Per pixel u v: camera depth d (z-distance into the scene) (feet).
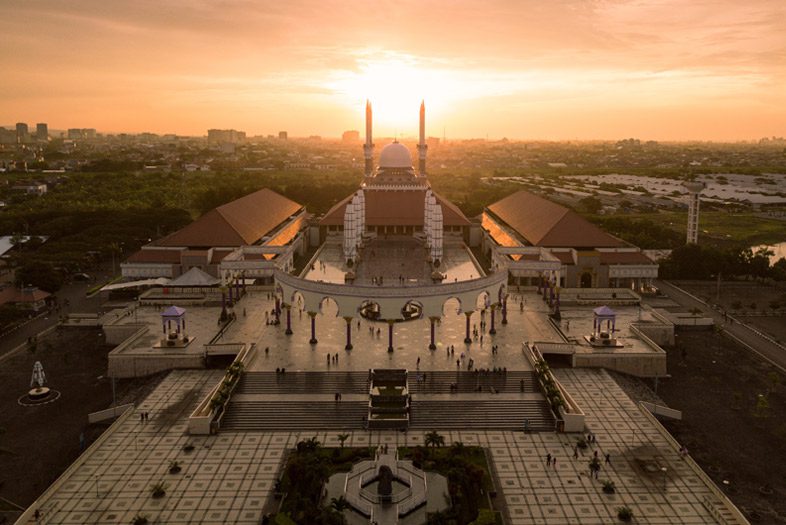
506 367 382.42
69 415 348.18
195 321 471.62
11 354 431.84
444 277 543.80
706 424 339.57
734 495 273.13
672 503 263.49
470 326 458.91
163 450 305.12
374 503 253.24
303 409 339.98
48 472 292.20
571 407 333.83
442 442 288.30
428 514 244.01
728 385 390.01
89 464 291.58
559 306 510.99
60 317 490.49
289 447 308.19
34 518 249.55
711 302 553.64
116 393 376.48
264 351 407.64
